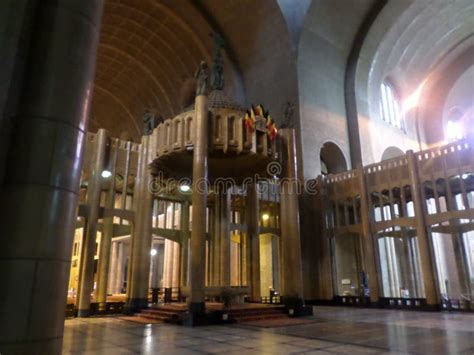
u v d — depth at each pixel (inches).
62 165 144.6
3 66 136.9
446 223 905.5
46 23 152.9
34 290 129.2
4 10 139.6
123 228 697.6
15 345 121.8
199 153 525.3
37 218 134.2
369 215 845.2
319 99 1077.1
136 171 712.4
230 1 1081.4
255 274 827.4
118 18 1146.7
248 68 1169.4
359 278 1002.1
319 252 919.7
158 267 1294.3
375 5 1143.6
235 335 382.9
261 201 934.4
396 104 1466.5
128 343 334.6
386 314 629.0
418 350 291.7
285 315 571.8
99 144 674.8
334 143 1084.5
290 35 1051.3
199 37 1161.4
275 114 1058.7
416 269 1066.7
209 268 851.4
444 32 1330.0
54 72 148.1
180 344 327.6
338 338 358.0
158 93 1373.0
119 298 815.1
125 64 1338.6
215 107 568.7
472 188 826.2
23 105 142.7
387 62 1296.8
